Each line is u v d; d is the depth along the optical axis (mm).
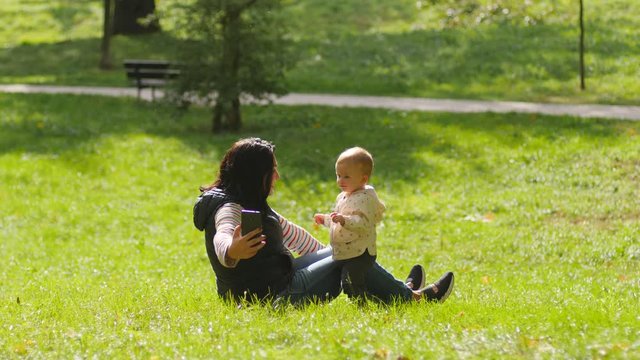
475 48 39844
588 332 7762
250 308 8539
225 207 8359
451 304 9656
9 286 14750
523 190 23219
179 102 31203
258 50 28828
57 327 8609
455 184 24078
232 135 29391
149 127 30906
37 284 14570
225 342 7582
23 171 26188
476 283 14852
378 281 9289
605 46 38562
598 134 26750
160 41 29641
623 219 20781
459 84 35562
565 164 24797
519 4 44812
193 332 7977
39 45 48562
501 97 33094
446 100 32844
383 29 46656
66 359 7359
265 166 8508
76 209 23406
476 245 19500
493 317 8734
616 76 34844
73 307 10172
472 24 44281
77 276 16156
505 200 22500
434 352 7105
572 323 8148
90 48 46938
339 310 8805
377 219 9008
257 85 28906
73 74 42000
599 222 20750
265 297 8797
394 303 8969
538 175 24219
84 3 59781
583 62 34875
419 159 25922
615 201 21906
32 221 22609
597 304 10703
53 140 29266
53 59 45281
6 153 27906
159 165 26797
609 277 16047
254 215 7758
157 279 15344
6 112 32844
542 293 12750
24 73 42781
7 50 47812
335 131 28844
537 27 42594
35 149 28328
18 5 60094
